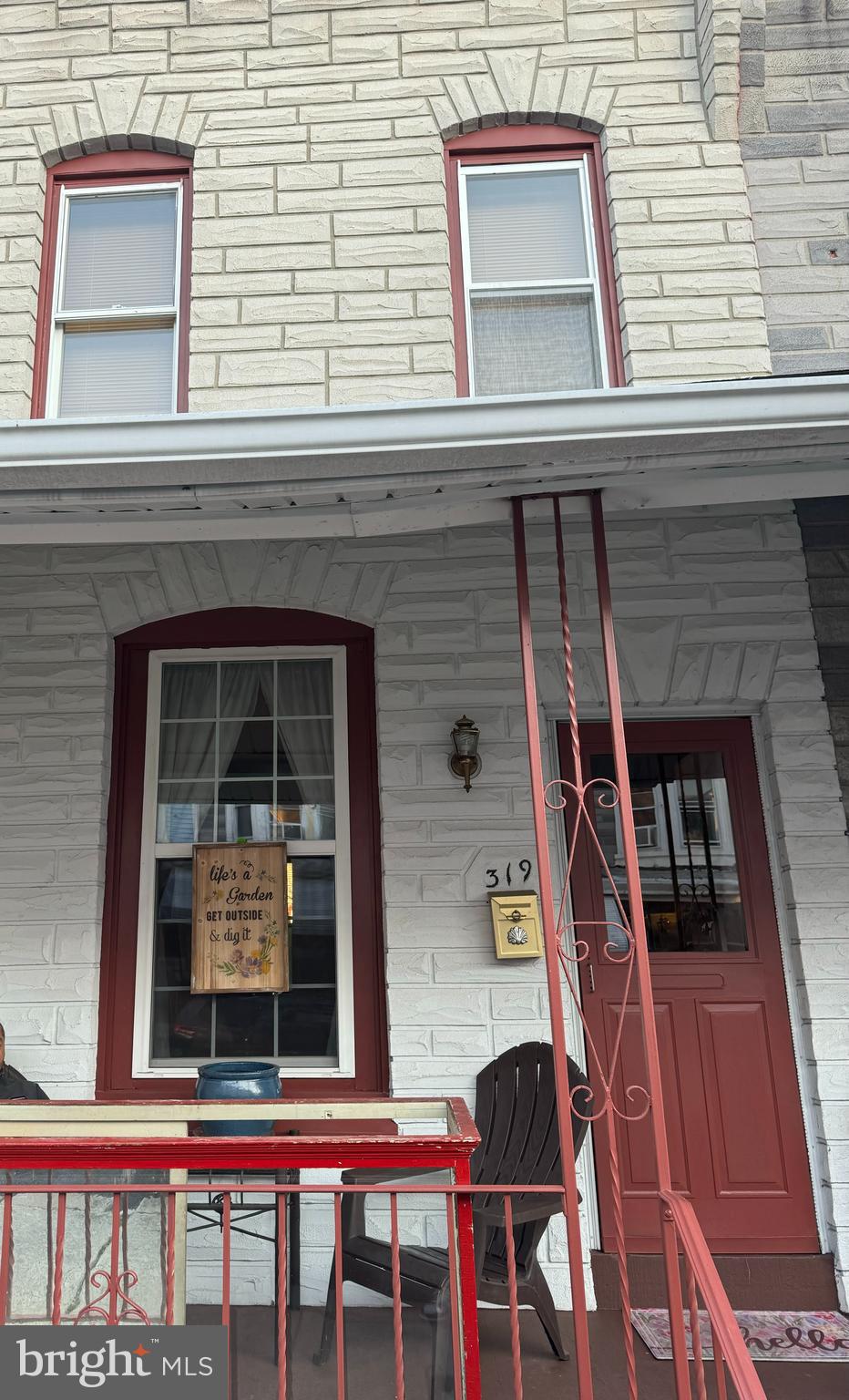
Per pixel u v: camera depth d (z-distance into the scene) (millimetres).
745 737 4410
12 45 4684
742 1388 1959
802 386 2719
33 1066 4000
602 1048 4105
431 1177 2533
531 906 4035
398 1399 2266
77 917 4121
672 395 2729
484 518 3137
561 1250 3842
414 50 4613
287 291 4367
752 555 4375
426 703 4285
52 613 4375
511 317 4555
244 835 4379
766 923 4215
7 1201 2357
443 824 4184
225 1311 2332
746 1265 3855
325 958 4258
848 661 4289
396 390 4262
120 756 4402
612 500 3070
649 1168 4004
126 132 4578
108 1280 2350
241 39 4648
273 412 2748
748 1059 4094
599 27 4613
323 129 4543
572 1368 3303
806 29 4562
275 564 4387
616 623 4332
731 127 4477
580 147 4613
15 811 4219
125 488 2887
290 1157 2408
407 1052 3994
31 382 4441
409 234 4414
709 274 4352
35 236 4523
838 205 4418
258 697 4516
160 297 4645
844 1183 3836
